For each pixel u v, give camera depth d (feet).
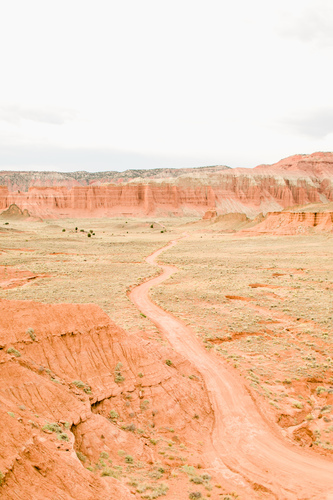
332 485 63.98
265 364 118.42
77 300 183.83
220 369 111.65
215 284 232.94
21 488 42.50
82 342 83.41
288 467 69.41
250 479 64.95
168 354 105.19
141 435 72.64
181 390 88.58
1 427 48.03
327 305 181.68
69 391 71.00
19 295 191.83
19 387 62.23
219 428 82.79
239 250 394.52
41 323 80.89
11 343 73.20
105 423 68.08
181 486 59.11
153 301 192.03
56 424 59.47
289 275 265.54
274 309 178.50
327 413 92.43
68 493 46.09
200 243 469.98
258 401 94.22
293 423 87.71
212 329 147.02
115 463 61.77
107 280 244.22
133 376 84.28
